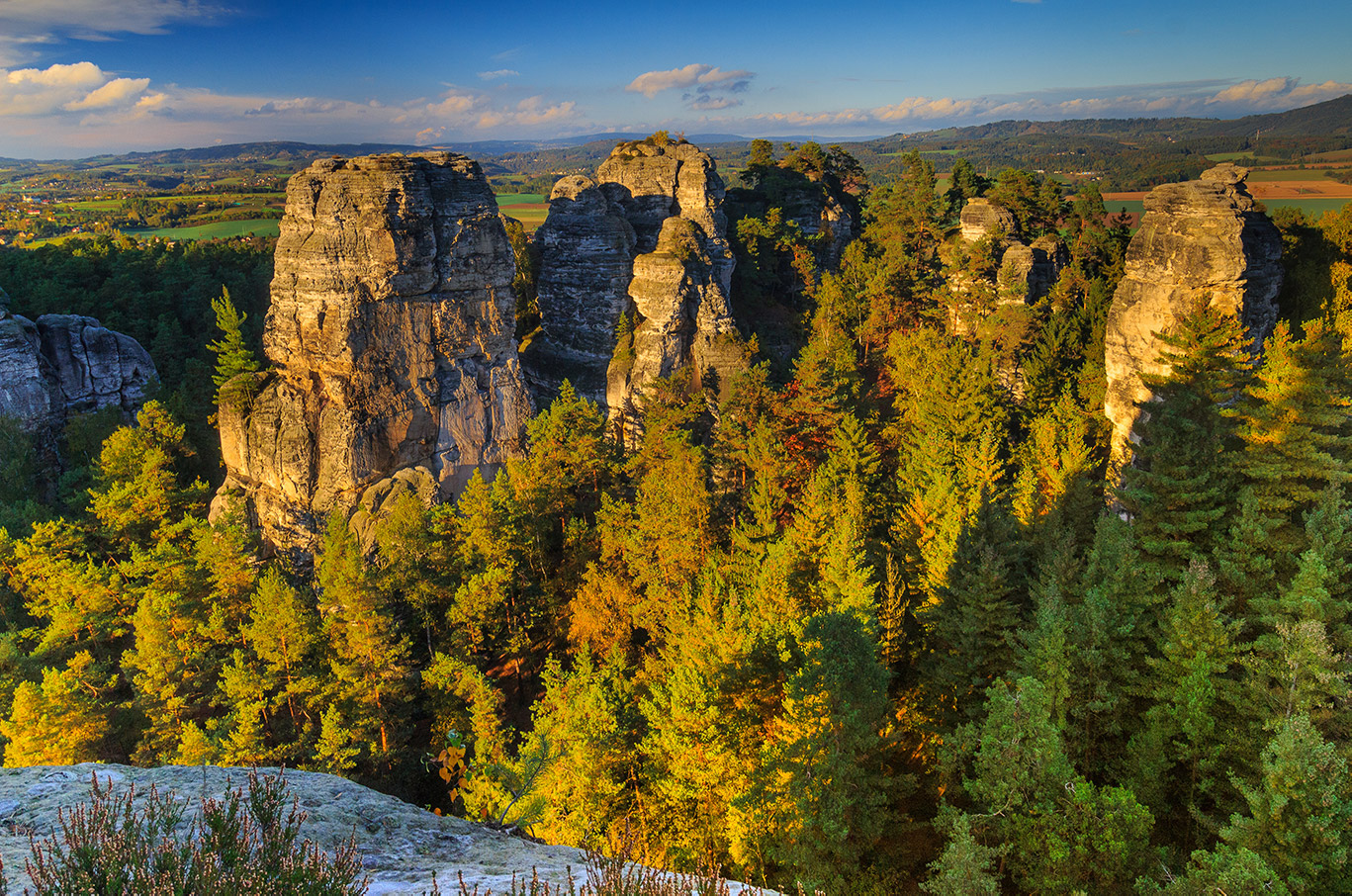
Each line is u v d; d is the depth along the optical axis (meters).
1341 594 29.44
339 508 64.19
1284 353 36.25
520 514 56.44
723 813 30.00
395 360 66.12
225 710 46.94
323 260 63.34
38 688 39.12
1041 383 73.81
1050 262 99.00
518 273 111.25
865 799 26.56
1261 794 21.27
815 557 41.72
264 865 6.89
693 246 87.94
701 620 35.53
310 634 45.12
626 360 88.19
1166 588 34.75
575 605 49.19
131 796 7.41
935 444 52.91
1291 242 79.94
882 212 125.56
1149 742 26.00
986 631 32.97
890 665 36.06
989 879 20.50
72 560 59.94
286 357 66.19
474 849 10.03
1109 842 21.97
